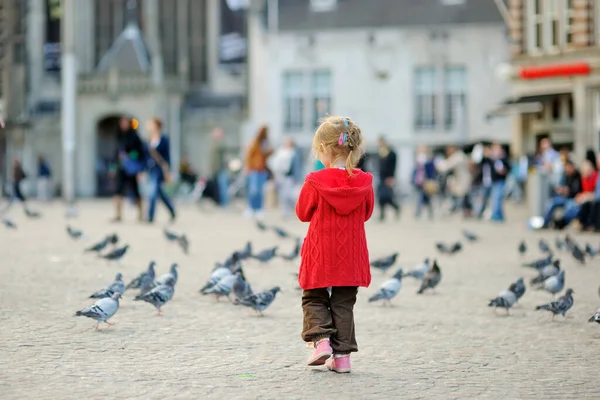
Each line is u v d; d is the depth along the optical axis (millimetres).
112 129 70250
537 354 9242
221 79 69875
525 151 42844
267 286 13953
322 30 54281
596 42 38812
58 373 8055
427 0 53594
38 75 70250
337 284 8102
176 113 66312
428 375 8234
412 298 13055
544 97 40000
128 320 10781
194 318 11023
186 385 7707
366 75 53969
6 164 67750
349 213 8195
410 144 53531
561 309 10734
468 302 12703
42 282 13836
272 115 55188
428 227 28875
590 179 26734
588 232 26594
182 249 19828
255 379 7973
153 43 70250
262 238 23484
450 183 40656
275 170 32719
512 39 41938
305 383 7848
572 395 7527
